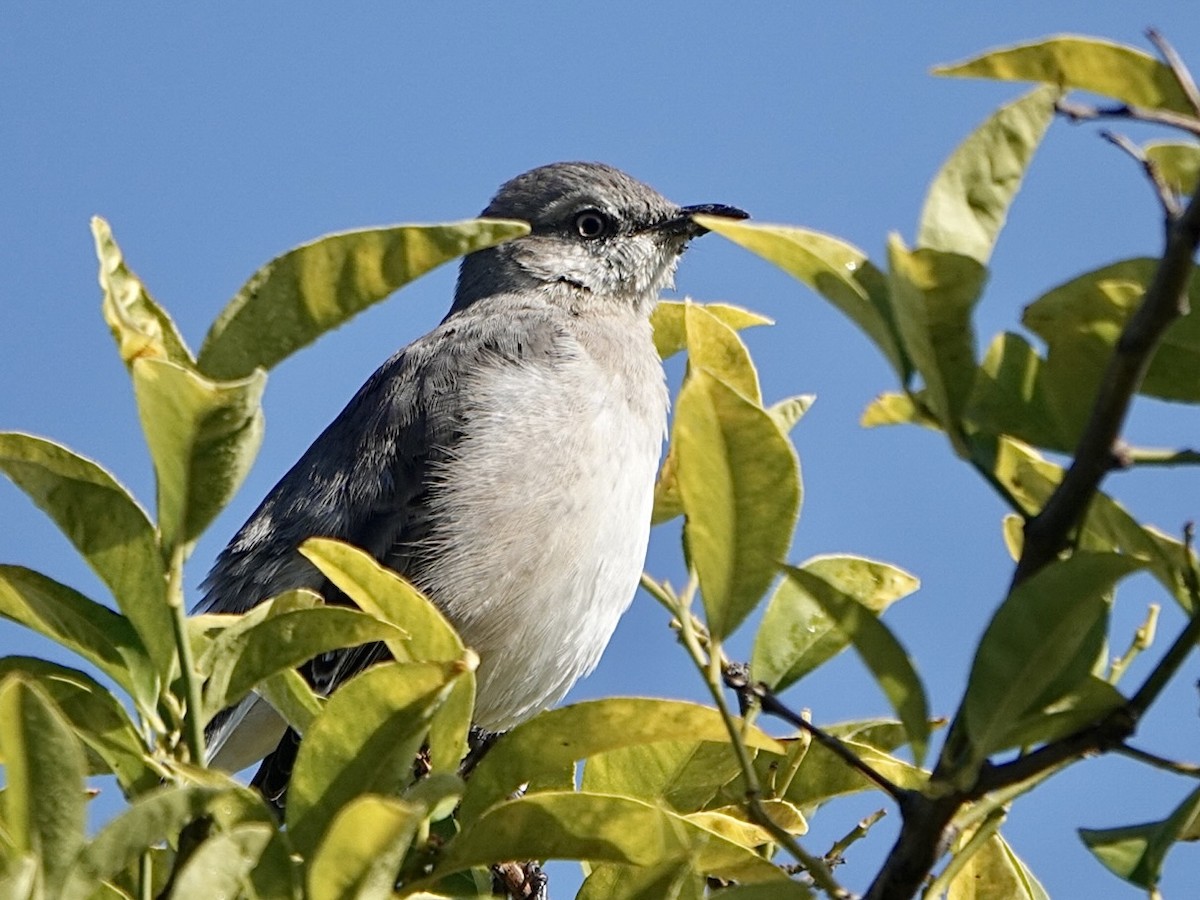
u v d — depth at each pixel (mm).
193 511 4855
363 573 5469
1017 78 4848
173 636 4969
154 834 4152
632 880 4973
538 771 5223
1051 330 4543
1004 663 4242
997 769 4371
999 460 4766
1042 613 4172
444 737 5090
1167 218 3869
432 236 4980
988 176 4605
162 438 4707
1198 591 4570
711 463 4801
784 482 4801
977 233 4582
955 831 4777
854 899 4551
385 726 4812
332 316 5070
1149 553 4773
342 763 4809
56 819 4141
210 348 5051
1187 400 4598
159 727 5012
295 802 4793
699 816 6055
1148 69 4750
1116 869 4770
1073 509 4270
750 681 5066
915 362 4402
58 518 4914
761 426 4750
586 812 4855
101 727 4953
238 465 4777
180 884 4016
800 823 6281
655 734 5242
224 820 4617
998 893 6281
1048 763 4359
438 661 4754
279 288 5047
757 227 4594
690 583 5449
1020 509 4398
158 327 5129
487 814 4871
